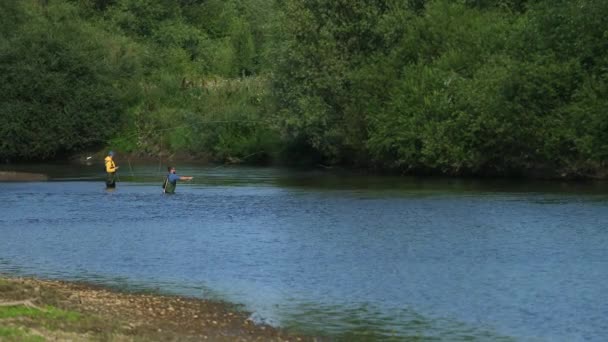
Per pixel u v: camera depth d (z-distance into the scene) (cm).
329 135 6900
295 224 3981
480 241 3428
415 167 6544
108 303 2380
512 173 6203
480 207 4428
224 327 2200
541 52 5950
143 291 2633
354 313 2364
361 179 6266
